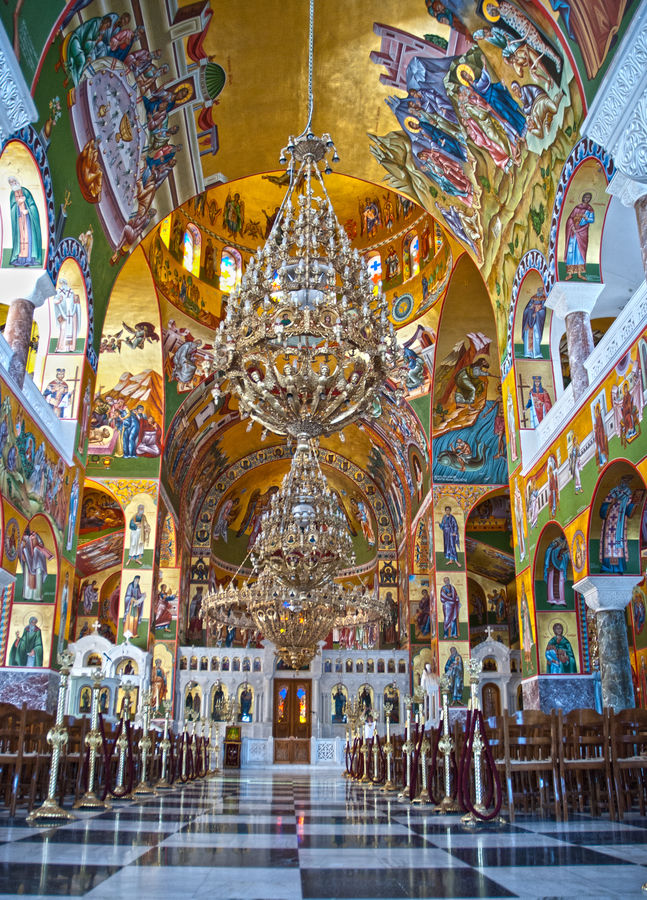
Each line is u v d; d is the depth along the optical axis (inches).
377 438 1177.4
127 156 581.9
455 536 918.4
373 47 582.2
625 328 420.8
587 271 513.3
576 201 499.5
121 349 934.4
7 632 527.2
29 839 241.6
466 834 266.7
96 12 454.0
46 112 454.6
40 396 511.5
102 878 176.7
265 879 178.5
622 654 454.3
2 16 369.7
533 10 450.6
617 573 466.0
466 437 938.7
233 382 374.3
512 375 625.3
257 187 1008.2
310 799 427.2
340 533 596.7
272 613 646.5
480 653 962.7
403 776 472.4
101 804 357.1
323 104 660.1
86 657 919.7
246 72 606.9
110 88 518.3
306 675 1104.8
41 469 509.4
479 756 315.3
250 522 1428.4
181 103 601.9
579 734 381.4
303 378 348.5
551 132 505.4
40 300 490.6
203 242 1000.2
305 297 360.5
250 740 1043.9
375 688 1098.1
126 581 930.1
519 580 612.1
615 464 432.5
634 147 383.2
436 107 597.9
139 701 880.3
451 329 906.1
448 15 511.2
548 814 343.3
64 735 318.7
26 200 475.2
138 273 879.1
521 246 593.6
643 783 374.6
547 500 549.3
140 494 948.0
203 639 1229.7
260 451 1343.5
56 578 542.9
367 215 1023.6
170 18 511.5
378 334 364.5
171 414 967.0
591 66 427.2
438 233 892.6
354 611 761.0
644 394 396.5
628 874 189.2
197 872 186.7
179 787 527.5
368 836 259.6
